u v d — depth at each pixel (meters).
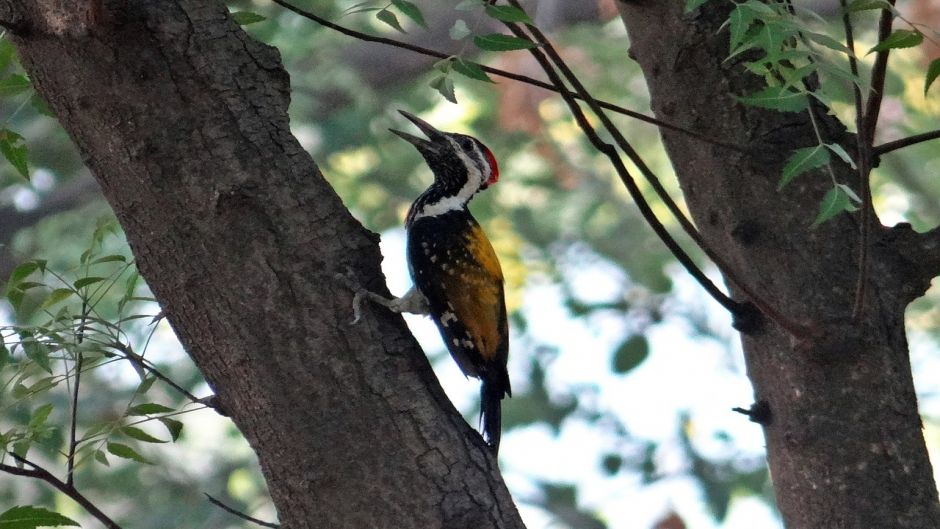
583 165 24.77
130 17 7.34
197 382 20.59
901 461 7.91
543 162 24.53
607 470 23.06
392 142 24.23
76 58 7.38
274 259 7.41
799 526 8.20
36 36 7.41
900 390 8.06
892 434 7.96
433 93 24.12
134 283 8.19
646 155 24.50
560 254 24.38
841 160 8.55
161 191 7.39
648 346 22.22
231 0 15.35
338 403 7.29
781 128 8.65
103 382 20.17
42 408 7.61
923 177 23.86
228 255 7.38
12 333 7.58
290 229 7.51
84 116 7.45
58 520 7.14
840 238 8.37
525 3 23.86
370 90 23.27
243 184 7.44
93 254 8.33
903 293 8.33
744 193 8.69
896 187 23.81
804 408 8.16
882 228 8.54
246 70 7.73
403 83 23.66
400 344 7.59
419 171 24.59
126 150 7.39
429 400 7.48
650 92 9.45
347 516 7.18
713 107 8.93
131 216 7.50
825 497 8.01
